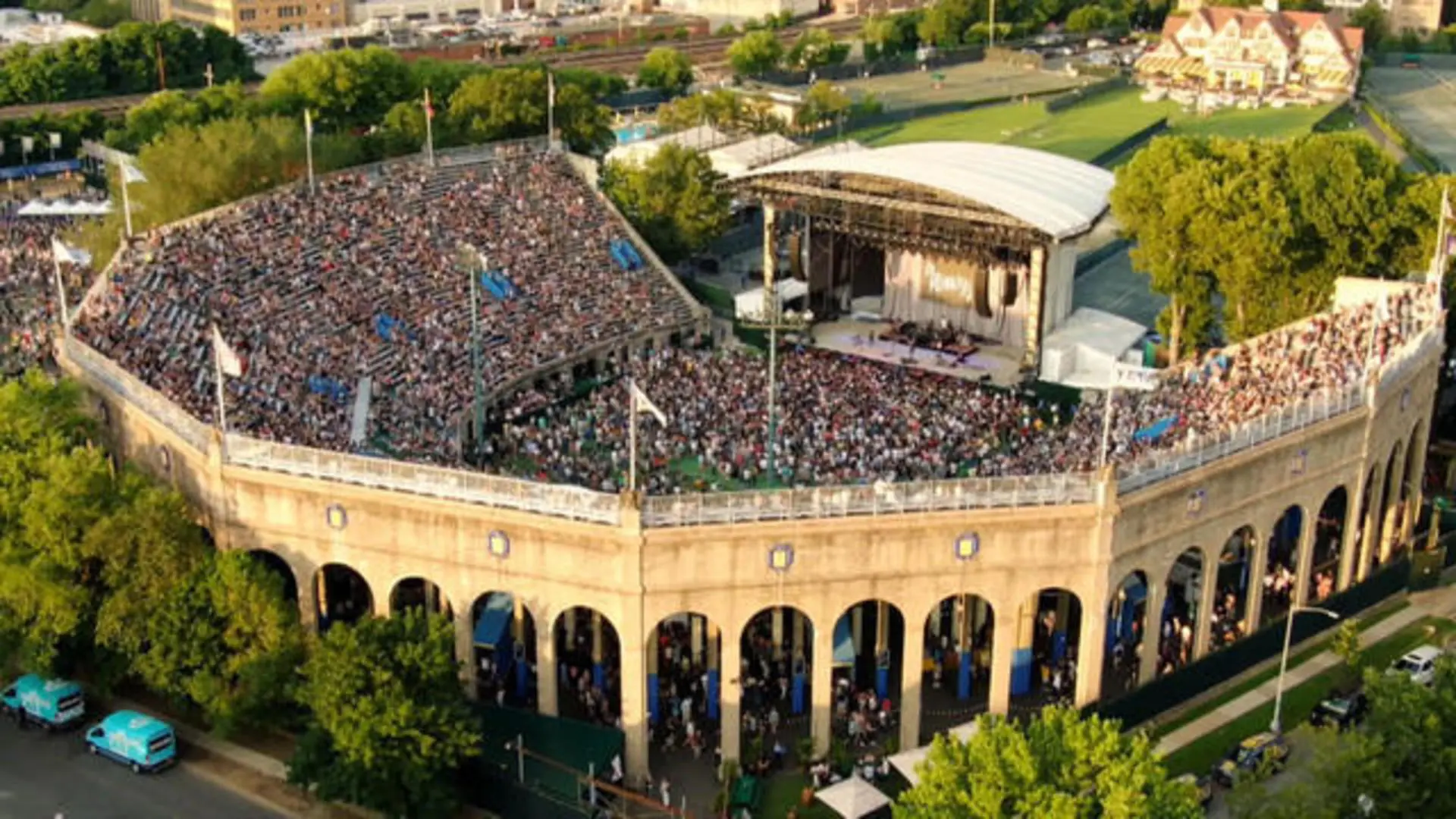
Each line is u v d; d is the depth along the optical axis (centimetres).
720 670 8119
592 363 13738
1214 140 14188
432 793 7325
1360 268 13112
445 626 7638
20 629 8400
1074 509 7938
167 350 10838
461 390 12106
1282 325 13162
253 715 8038
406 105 18700
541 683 8162
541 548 7881
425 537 8088
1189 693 8769
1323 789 6781
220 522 8462
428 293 13250
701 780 8069
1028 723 8388
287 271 12656
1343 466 9450
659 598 7794
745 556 7775
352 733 7200
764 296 11869
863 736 8362
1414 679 8531
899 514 7825
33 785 7850
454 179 15162
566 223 15212
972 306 15475
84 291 14500
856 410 12125
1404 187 13462
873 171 14775
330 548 8294
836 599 7925
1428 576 10144
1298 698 8781
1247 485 8825
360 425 10712
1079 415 11338
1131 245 18988
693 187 16412
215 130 15275
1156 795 6094
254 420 9938
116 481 8706
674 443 11438
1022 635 8575
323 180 14338
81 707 8425
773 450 10538
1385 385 9638
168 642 7962
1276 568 10162
